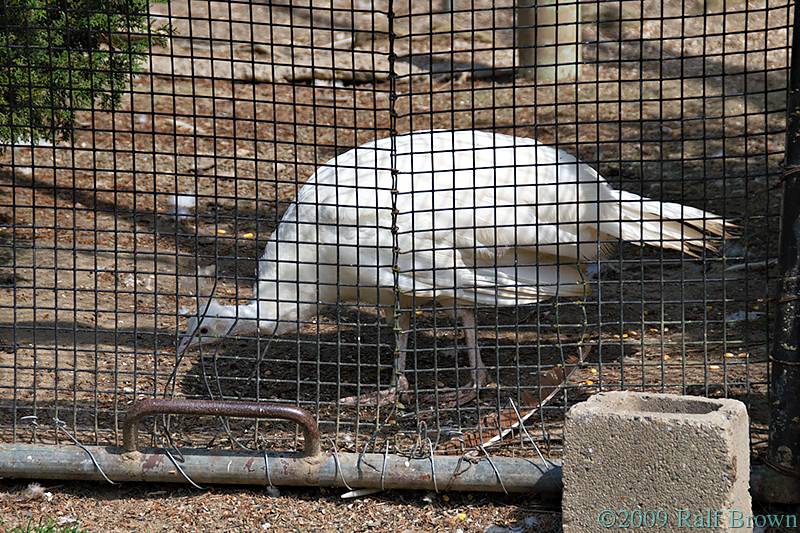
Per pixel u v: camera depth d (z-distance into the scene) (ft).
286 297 17.71
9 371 18.67
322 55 41.09
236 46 40.60
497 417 14.66
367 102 38.63
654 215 17.33
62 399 17.42
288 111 37.22
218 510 14.11
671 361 18.84
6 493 14.64
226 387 18.47
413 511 14.02
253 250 26.22
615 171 30.71
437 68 41.01
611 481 11.90
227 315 17.92
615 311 22.02
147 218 28.09
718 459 11.42
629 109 36.22
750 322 20.67
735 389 17.13
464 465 13.92
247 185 30.37
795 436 13.05
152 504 14.33
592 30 43.32
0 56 18.76
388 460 14.08
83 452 14.46
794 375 12.97
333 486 14.28
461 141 17.01
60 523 13.82
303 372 19.39
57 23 19.02
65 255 25.09
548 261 17.48
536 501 14.07
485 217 16.78
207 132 34.76
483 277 16.72
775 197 27.73
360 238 16.85
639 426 11.70
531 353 20.11
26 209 27.71
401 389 17.81
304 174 31.32
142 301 22.85
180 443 15.51
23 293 22.79
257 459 14.25
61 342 20.31
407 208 16.66
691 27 43.57
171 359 19.63
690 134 33.81
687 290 22.79
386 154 16.81
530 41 39.50
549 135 34.40
